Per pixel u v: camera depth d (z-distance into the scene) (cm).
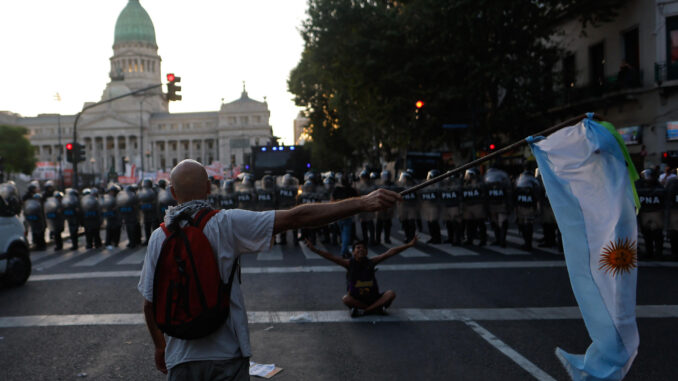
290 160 2577
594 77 2367
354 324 585
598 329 299
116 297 742
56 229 1362
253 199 1428
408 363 459
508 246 1199
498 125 2150
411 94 2180
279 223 225
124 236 1739
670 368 434
